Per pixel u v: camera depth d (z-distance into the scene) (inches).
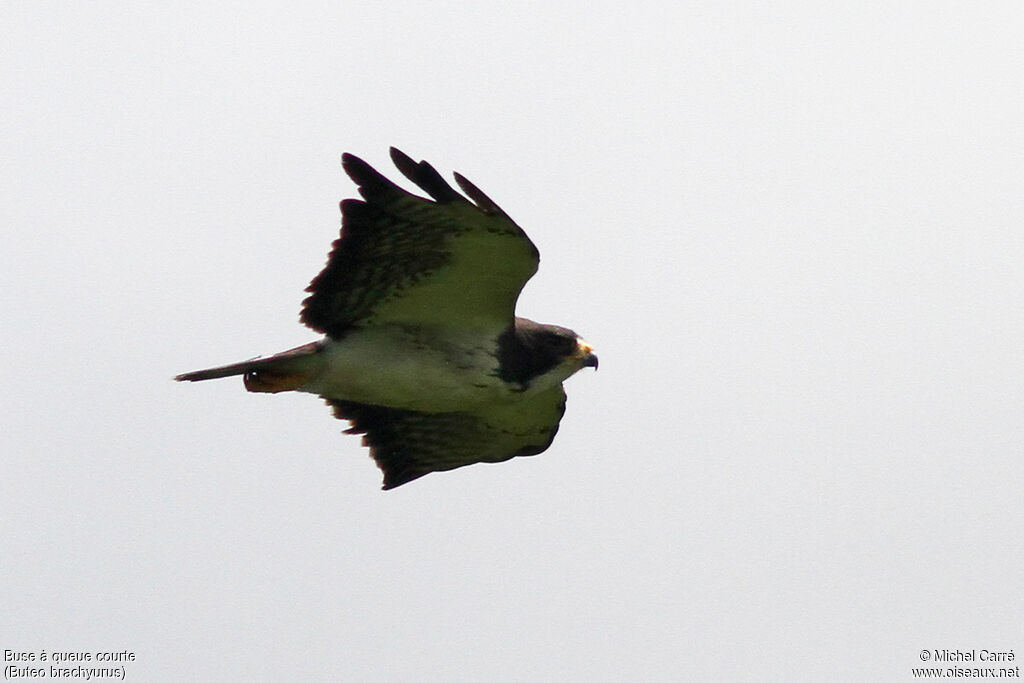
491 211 472.1
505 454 625.3
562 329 562.6
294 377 533.3
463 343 536.1
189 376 524.7
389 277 513.0
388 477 623.2
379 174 477.1
